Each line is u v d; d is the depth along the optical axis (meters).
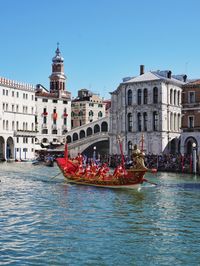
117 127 86.12
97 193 35.44
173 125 77.69
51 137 118.12
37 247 18.38
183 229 21.81
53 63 127.12
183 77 84.25
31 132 104.94
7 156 100.69
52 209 27.12
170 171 58.06
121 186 38.78
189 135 63.97
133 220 23.88
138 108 77.12
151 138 75.50
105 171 41.50
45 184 42.38
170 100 77.06
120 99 82.56
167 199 32.06
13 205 28.55
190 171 55.06
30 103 107.25
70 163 45.12
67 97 123.00
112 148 86.75
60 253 17.58
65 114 121.38
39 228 21.67
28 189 37.91
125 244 18.98
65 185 41.50
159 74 79.31
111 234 20.67
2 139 99.19
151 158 63.00
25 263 16.36
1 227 21.78
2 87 98.50
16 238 19.72
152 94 75.62
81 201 30.73
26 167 70.94
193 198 32.59
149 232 21.14
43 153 102.75
